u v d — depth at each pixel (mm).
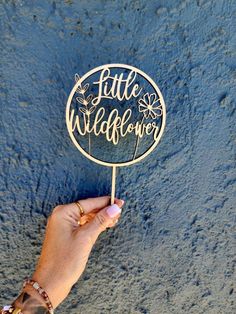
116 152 377
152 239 387
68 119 353
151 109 368
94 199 361
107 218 346
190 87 387
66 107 353
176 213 388
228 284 394
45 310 331
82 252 341
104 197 364
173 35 386
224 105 390
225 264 393
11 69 376
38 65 377
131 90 377
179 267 390
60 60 377
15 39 376
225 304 395
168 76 385
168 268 389
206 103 389
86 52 379
